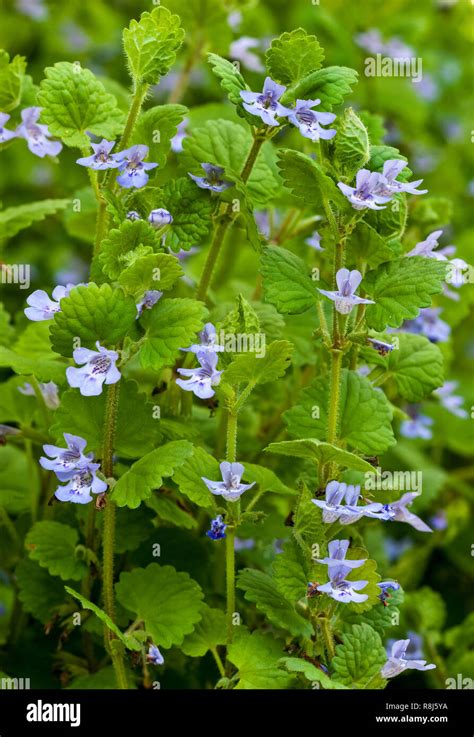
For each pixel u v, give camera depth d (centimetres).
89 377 49
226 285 69
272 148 58
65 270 86
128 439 52
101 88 53
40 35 97
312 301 51
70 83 53
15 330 62
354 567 50
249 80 76
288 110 51
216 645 53
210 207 53
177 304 50
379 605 53
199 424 59
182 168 55
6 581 66
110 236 49
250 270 73
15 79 56
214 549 58
